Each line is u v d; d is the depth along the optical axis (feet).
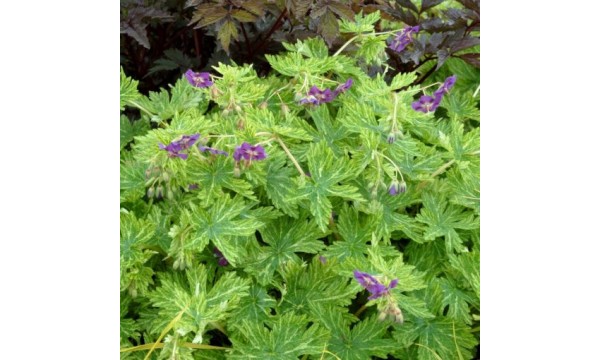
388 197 1.54
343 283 1.40
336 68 1.67
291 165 1.53
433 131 1.67
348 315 1.40
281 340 1.32
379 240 1.48
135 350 1.38
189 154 1.42
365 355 1.34
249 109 1.52
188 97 1.65
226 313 1.30
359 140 1.62
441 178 1.67
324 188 1.41
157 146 1.40
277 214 1.45
